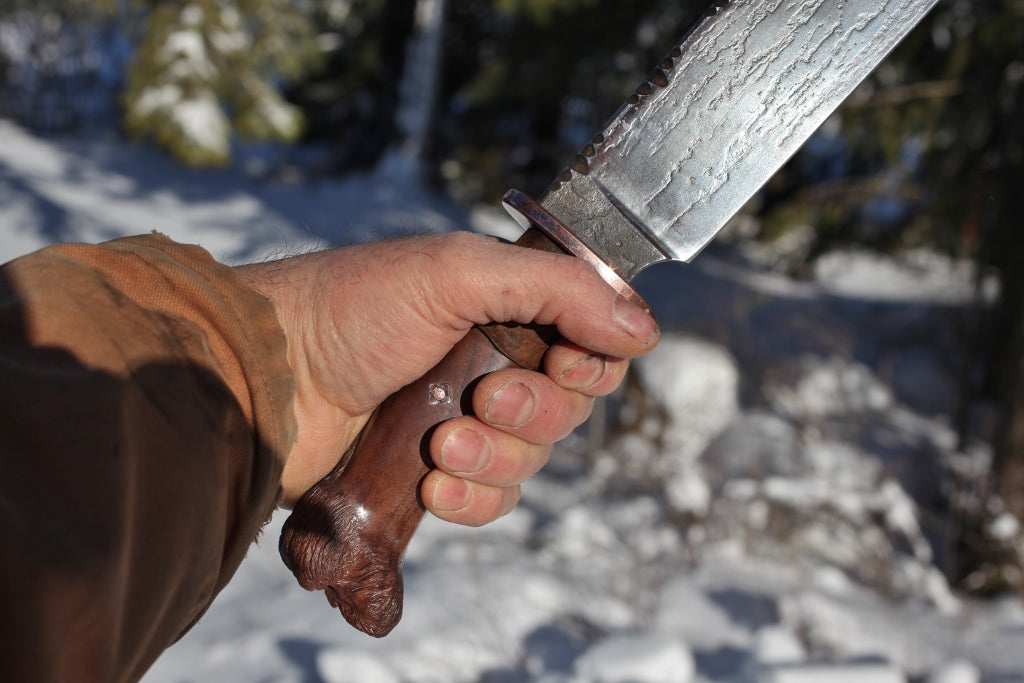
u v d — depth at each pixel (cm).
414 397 105
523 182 1347
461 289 99
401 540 104
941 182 623
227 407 75
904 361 806
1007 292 544
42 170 1068
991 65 613
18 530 52
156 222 977
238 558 80
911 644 353
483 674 279
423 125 1364
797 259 882
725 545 418
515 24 882
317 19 1457
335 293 104
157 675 262
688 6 832
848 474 492
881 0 103
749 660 298
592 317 98
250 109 1202
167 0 1159
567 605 345
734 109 104
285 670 271
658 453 531
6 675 50
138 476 63
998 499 456
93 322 67
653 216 104
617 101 990
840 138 773
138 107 1138
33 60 1329
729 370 577
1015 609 427
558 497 491
